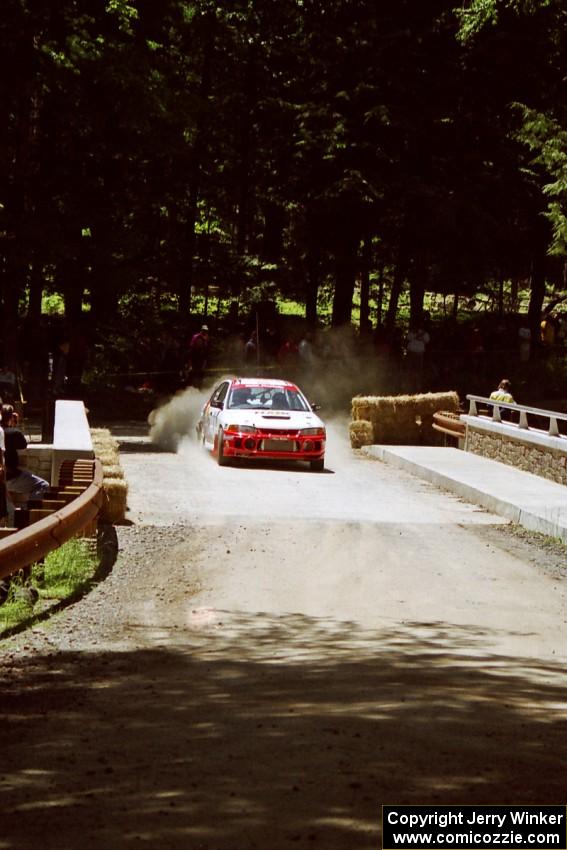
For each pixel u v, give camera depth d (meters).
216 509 19.52
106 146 36.75
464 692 8.19
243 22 48.03
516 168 45.66
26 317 45.00
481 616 12.28
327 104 44.88
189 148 39.50
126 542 16.25
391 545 16.80
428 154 45.97
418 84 45.28
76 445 18.98
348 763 6.14
